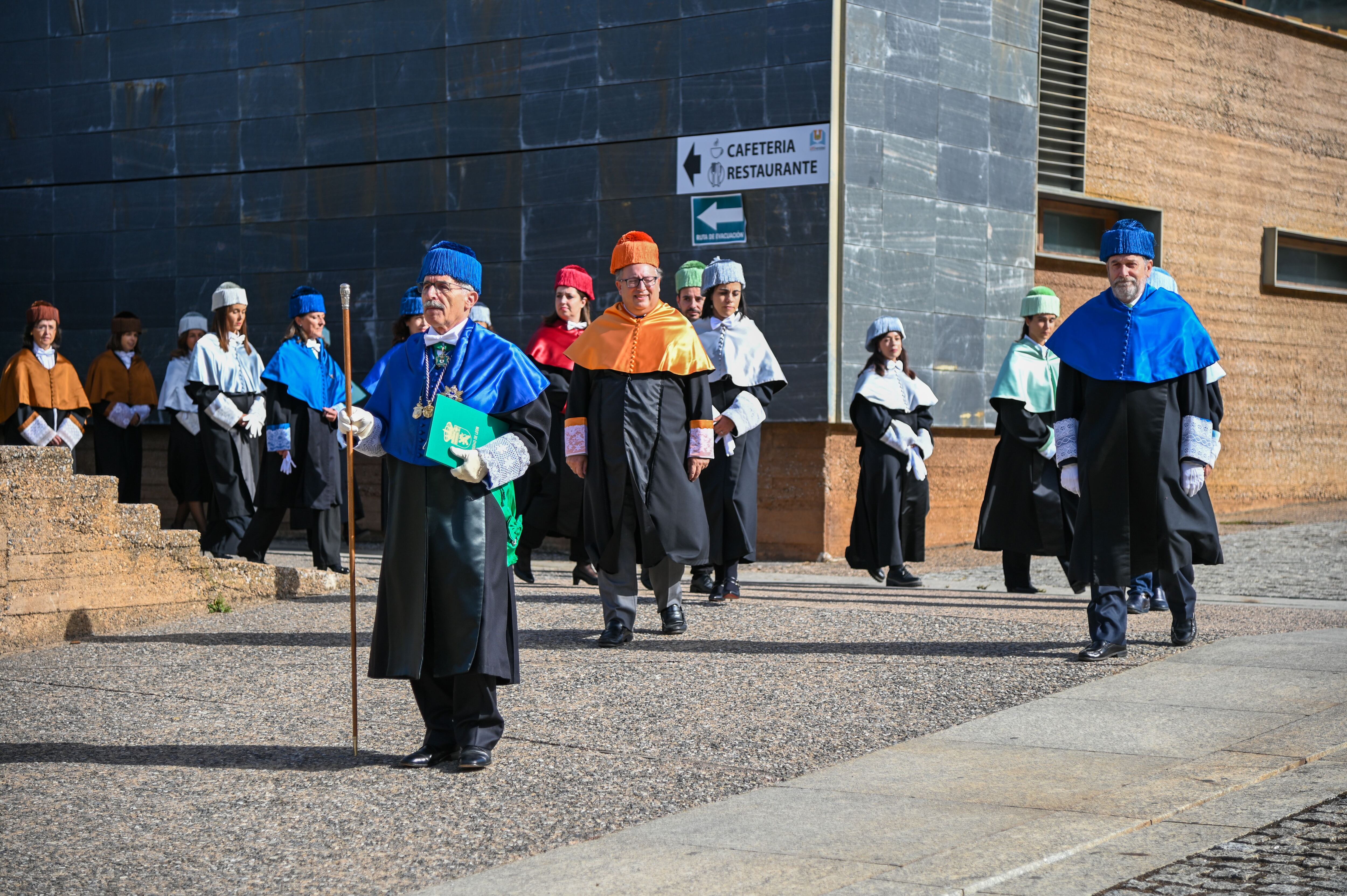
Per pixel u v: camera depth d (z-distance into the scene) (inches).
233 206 699.4
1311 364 778.8
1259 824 197.8
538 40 626.5
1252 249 748.6
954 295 610.2
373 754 244.8
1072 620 372.5
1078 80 668.7
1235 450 741.3
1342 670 291.7
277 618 398.6
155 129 715.4
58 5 730.8
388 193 663.8
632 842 191.5
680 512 335.9
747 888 171.5
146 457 716.0
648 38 601.0
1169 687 280.1
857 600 426.6
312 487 457.7
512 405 229.6
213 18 700.0
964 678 293.1
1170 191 709.3
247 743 254.5
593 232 615.2
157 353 716.7
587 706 275.9
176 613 398.9
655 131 599.5
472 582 226.4
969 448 623.5
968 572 529.3
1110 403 311.7
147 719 274.4
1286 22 752.3
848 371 569.0
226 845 194.9
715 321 418.6
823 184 565.9
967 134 614.2
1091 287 676.1
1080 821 197.5
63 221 734.5
